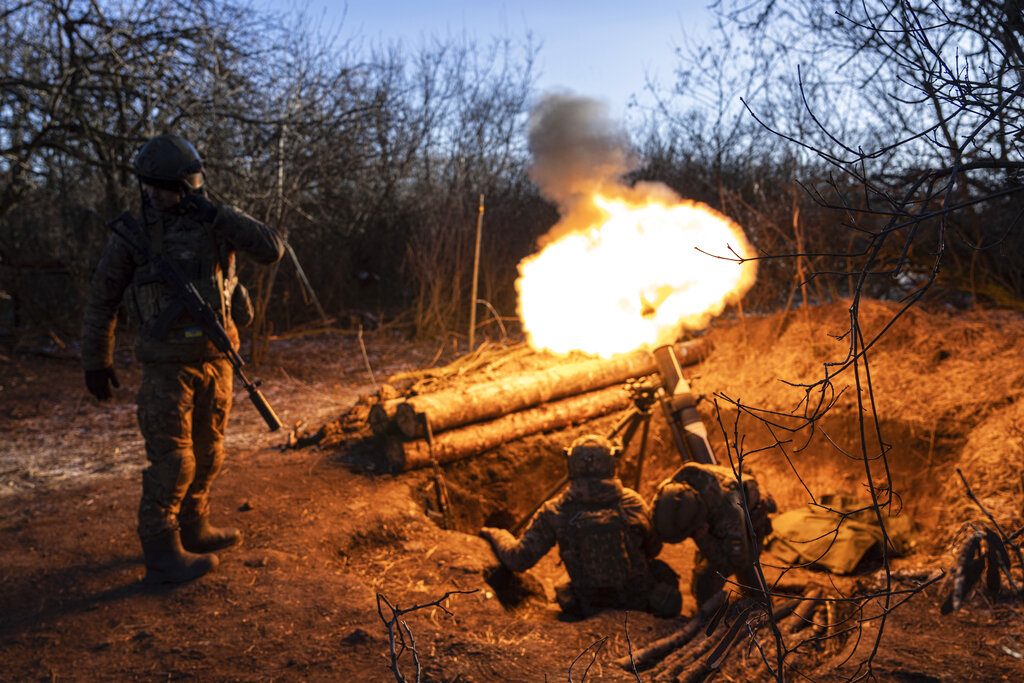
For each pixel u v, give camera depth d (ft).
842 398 16.55
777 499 16.25
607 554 10.94
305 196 30.27
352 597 9.85
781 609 10.01
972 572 7.72
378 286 36.24
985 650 8.18
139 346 10.13
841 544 12.62
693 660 8.46
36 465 15.84
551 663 8.39
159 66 27.09
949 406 15.35
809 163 23.82
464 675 7.97
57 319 27.32
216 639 8.85
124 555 11.32
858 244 24.40
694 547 15.07
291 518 12.56
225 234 10.42
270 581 10.27
